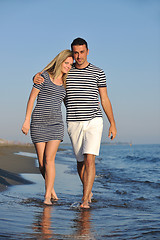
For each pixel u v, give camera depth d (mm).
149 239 2084
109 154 22469
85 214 2963
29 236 1968
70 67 3846
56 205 3408
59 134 3775
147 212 3182
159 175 7141
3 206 3031
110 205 3553
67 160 12320
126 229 2365
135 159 14320
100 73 3904
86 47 3818
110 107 3969
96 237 2100
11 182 4746
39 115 3740
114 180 6031
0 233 1975
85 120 3795
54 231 2178
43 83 3730
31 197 3721
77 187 4961
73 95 3842
